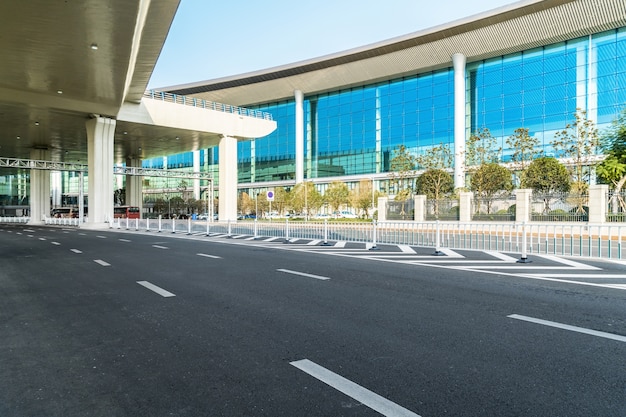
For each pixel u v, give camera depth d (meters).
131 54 22.53
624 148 29.72
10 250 17.08
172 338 5.34
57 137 45.84
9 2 16.30
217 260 13.04
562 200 26.14
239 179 76.88
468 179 48.16
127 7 16.73
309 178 67.75
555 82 46.81
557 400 3.53
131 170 45.16
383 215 34.69
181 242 20.52
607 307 6.69
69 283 9.41
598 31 43.69
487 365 4.30
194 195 84.06
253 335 5.39
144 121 38.88
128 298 7.74
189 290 8.37
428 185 39.59
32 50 21.58
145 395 3.74
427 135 55.84
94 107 34.47
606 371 4.13
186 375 4.17
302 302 7.18
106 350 4.95
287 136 69.62
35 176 51.75
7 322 6.24
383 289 8.24
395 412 3.36
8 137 45.94
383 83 60.28
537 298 7.37
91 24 18.33
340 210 61.03
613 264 11.80
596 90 44.22
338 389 3.79
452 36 48.84
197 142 48.97
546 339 5.10
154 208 82.50
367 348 4.86
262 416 3.33
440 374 4.09
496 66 51.00
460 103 50.44
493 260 12.68
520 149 38.44
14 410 3.50
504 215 28.50
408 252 15.09
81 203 44.31
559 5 41.94
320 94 66.94
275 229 26.42
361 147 62.22
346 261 12.57
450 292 7.92
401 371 4.18
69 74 25.91
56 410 3.50
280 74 61.97
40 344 5.21
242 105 72.31
